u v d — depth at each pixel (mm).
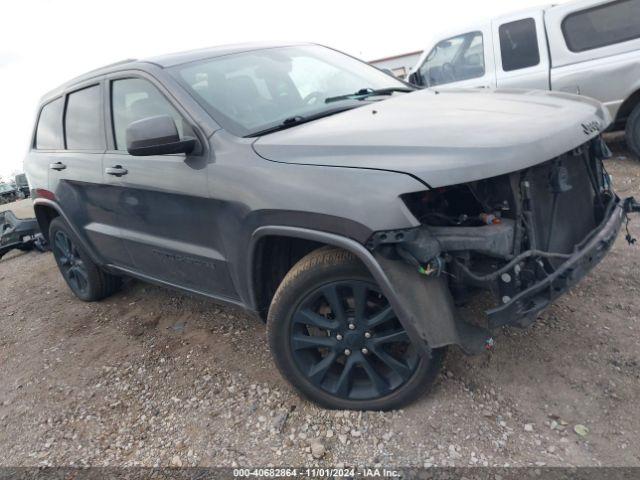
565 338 2754
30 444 2807
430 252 2006
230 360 3184
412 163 2018
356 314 2307
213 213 2625
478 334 2217
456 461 2129
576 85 5812
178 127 2816
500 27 6203
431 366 2285
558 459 2061
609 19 5598
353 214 2047
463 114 2391
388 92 3303
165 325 3857
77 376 3391
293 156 2295
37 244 7414
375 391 2432
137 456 2535
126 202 3248
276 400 2719
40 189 4289
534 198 2215
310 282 2320
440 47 6828
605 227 2391
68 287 5227
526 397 2404
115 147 3379
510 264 2061
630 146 5785
